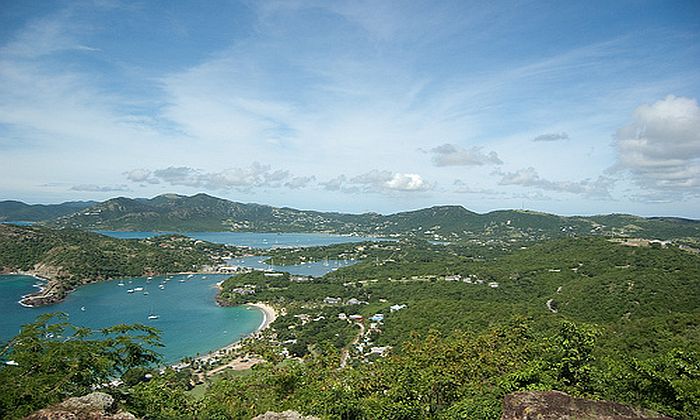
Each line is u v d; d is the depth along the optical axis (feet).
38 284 443.32
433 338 135.13
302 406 81.41
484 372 100.83
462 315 258.37
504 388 80.59
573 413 49.75
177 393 79.77
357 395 88.17
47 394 52.01
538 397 52.47
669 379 70.38
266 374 96.73
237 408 84.38
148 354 66.49
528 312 239.71
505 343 126.93
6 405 49.67
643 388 72.38
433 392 89.10
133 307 377.50
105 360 59.21
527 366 88.63
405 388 84.53
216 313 368.89
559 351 86.28
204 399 87.30
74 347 58.65
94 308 367.66
